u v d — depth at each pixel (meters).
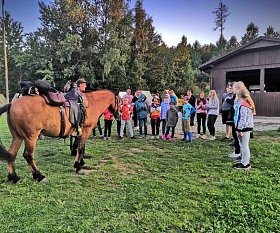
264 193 4.19
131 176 5.26
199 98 10.23
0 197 4.17
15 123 4.65
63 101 5.05
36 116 4.70
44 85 4.85
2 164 6.14
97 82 35.34
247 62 19.72
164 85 40.78
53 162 6.38
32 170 4.96
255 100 19.72
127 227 3.23
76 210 3.69
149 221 3.38
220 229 3.17
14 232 3.11
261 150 7.38
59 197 4.17
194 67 54.59
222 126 13.55
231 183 4.71
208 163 6.19
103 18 36.44
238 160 6.43
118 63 35.25
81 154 5.70
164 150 7.74
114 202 3.95
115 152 7.50
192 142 8.95
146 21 42.28
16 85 47.03
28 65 36.59
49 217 3.48
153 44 42.62
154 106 9.94
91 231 3.14
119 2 36.44
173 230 3.18
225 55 20.39
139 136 10.38
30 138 4.75
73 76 34.69
